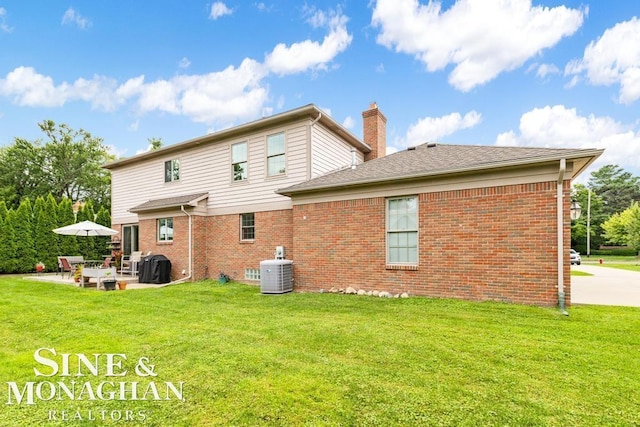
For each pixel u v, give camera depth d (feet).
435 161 29.19
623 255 139.13
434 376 11.86
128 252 54.19
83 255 60.18
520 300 23.29
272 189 38.86
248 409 9.78
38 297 29.35
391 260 29.04
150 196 51.06
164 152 48.83
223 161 43.21
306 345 15.38
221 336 16.93
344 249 31.09
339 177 32.55
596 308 22.26
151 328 18.62
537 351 14.17
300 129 37.35
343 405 9.93
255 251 39.81
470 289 25.09
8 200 92.07
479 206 24.98
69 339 16.76
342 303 25.26
